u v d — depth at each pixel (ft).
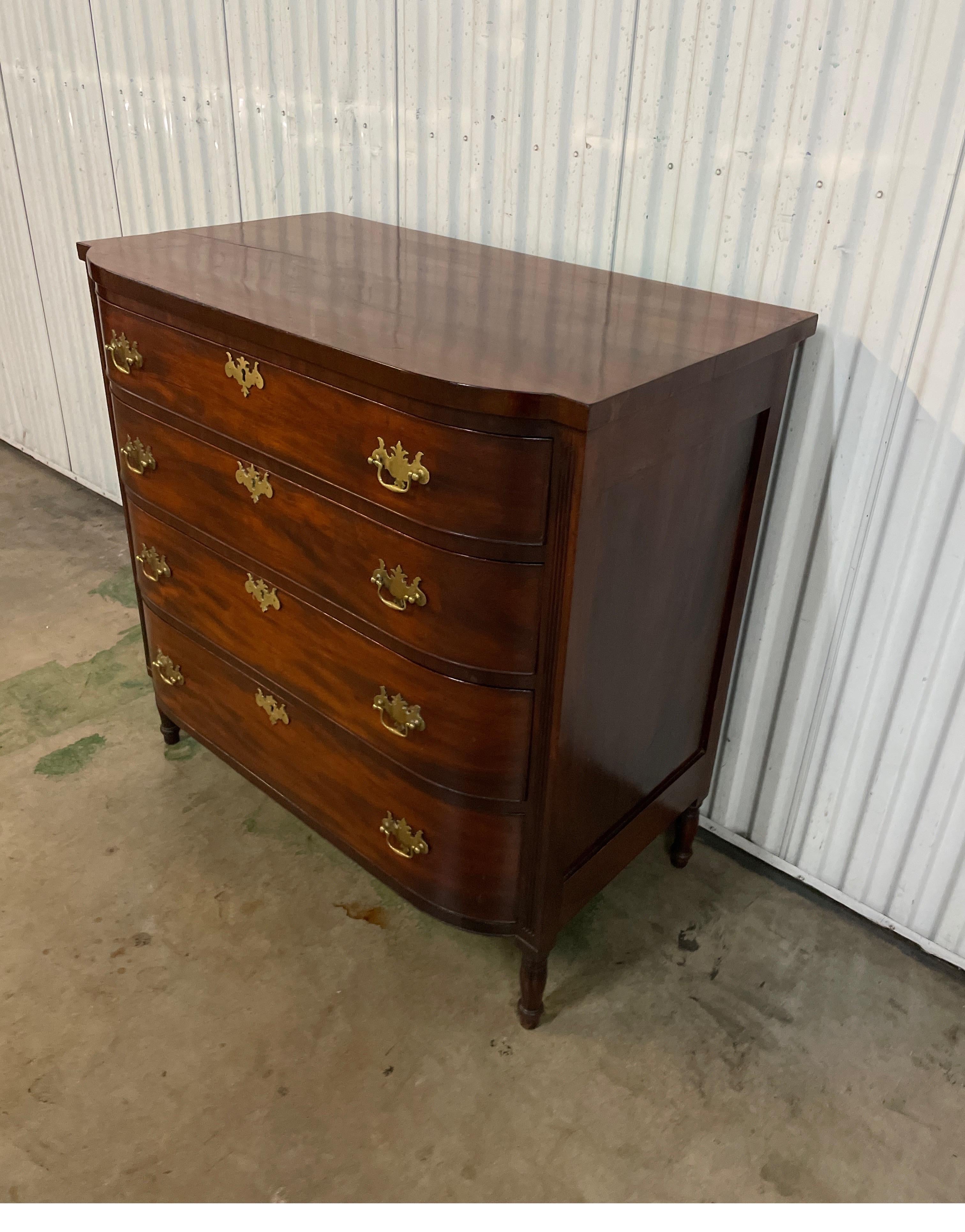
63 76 8.88
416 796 5.09
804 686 6.06
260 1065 5.20
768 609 6.02
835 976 5.91
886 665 5.65
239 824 6.80
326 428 4.53
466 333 4.49
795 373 5.38
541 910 5.05
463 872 5.15
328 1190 4.63
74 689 8.05
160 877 6.34
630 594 4.62
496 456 3.97
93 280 5.59
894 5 4.43
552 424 3.84
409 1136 4.89
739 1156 4.86
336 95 6.84
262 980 5.69
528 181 6.08
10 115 9.65
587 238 5.97
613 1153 4.85
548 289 5.37
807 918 6.33
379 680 4.96
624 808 5.49
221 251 5.89
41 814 6.79
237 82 7.45
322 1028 5.42
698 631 5.47
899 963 6.03
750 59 4.93
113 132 8.74
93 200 9.37
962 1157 4.92
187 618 6.23
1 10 9.10
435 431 4.05
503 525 4.11
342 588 4.90
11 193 10.17
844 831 6.23
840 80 4.71
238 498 5.28
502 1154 4.82
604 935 6.11
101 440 10.81
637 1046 5.41
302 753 5.80
